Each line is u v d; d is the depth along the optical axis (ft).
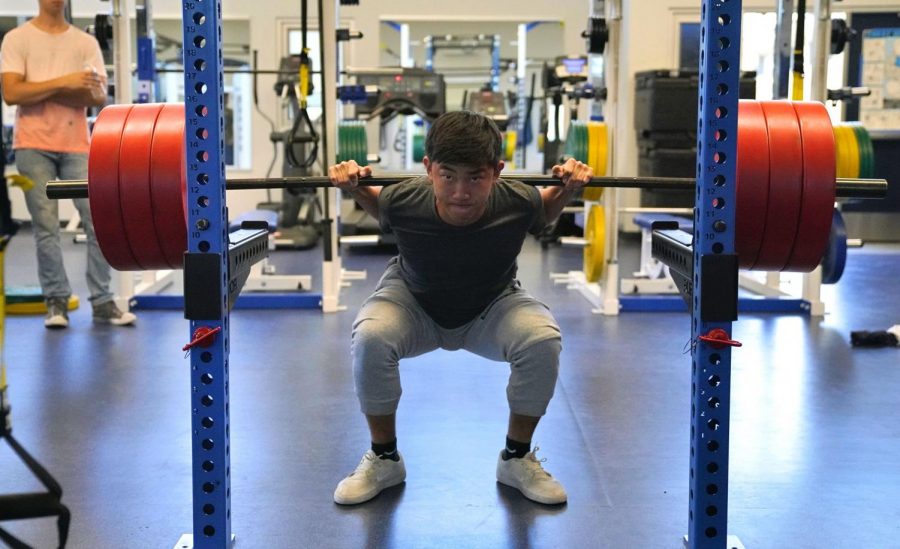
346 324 15.51
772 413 10.48
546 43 31.71
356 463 8.87
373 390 7.68
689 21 27.55
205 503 6.43
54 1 14.20
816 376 12.14
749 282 19.24
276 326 15.33
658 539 7.18
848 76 27.45
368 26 29.19
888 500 7.97
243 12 28.73
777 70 15.11
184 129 6.31
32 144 14.24
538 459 8.93
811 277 16.35
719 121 6.00
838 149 13.33
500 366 12.57
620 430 9.87
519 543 7.11
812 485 8.30
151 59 15.76
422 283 7.63
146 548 7.00
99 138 6.59
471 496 8.04
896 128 27.48
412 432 9.79
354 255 24.85
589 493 8.11
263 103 29.09
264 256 7.69
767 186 6.38
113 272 20.30
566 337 14.53
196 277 6.12
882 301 17.84
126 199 6.50
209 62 5.98
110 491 8.12
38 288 16.61
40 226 14.60
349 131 16.57
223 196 6.19
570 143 15.61
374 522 7.50
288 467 8.75
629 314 16.51
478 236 7.25
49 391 11.25
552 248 26.17
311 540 7.17
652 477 8.49
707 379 6.26
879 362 12.92
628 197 28.66
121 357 12.98
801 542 7.13
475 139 6.58
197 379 6.30
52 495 4.87
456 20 29.71
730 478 8.46
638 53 27.73
